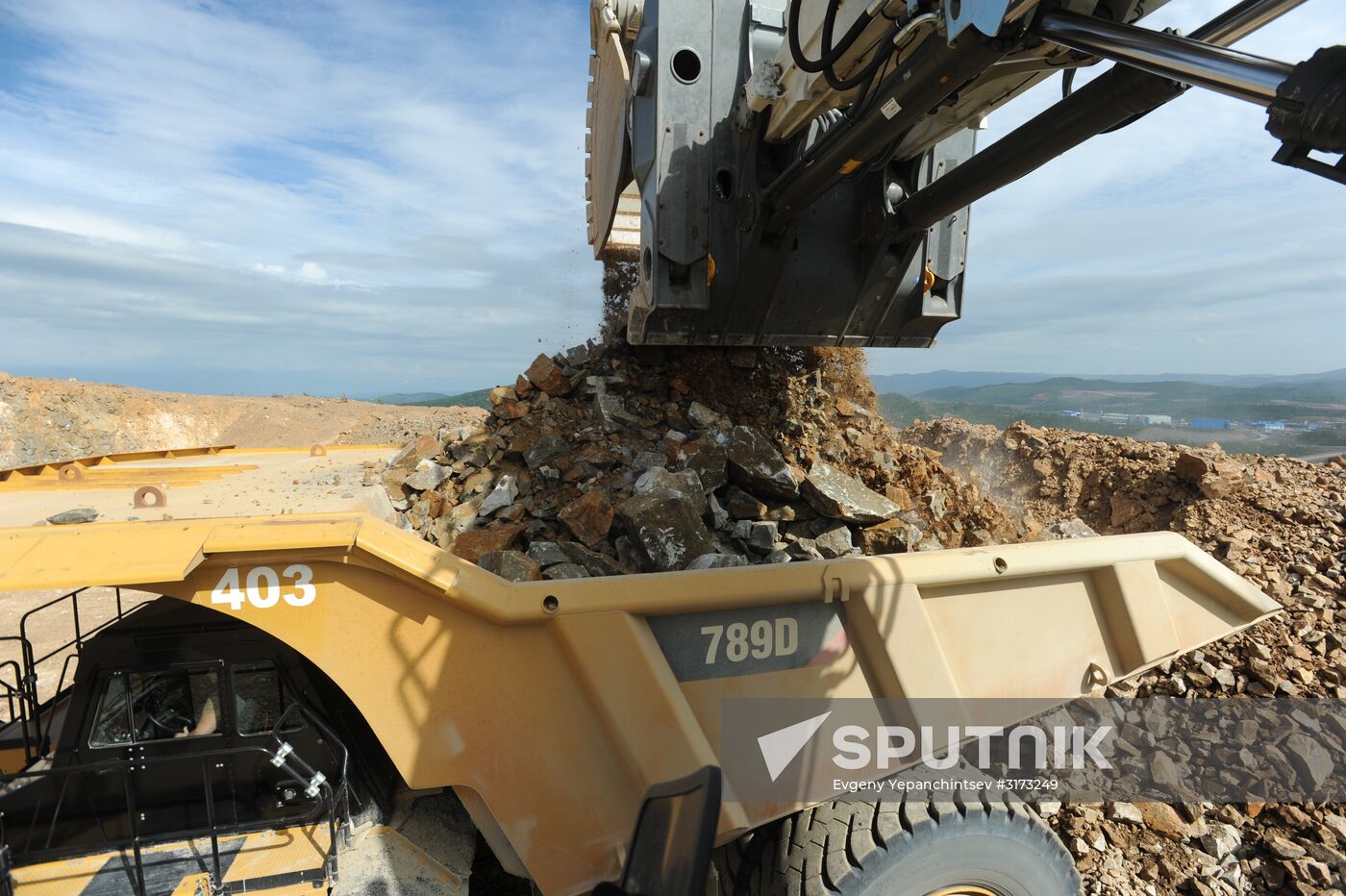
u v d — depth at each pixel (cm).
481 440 498
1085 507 692
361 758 219
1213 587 285
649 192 432
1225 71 156
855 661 237
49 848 198
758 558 417
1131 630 270
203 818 210
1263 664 385
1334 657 393
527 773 207
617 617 208
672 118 418
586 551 396
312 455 499
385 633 199
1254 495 595
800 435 552
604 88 550
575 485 458
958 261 480
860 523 445
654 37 427
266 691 212
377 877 204
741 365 574
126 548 181
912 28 241
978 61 228
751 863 241
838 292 469
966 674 251
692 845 116
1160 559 274
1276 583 474
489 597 200
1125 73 254
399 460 490
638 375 553
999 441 847
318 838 209
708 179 424
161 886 195
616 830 211
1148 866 309
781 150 427
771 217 412
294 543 188
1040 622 262
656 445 495
